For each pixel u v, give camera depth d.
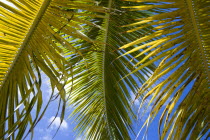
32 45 1.34
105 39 3.01
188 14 1.41
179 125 1.64
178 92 1.63
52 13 1.31
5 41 1.31
